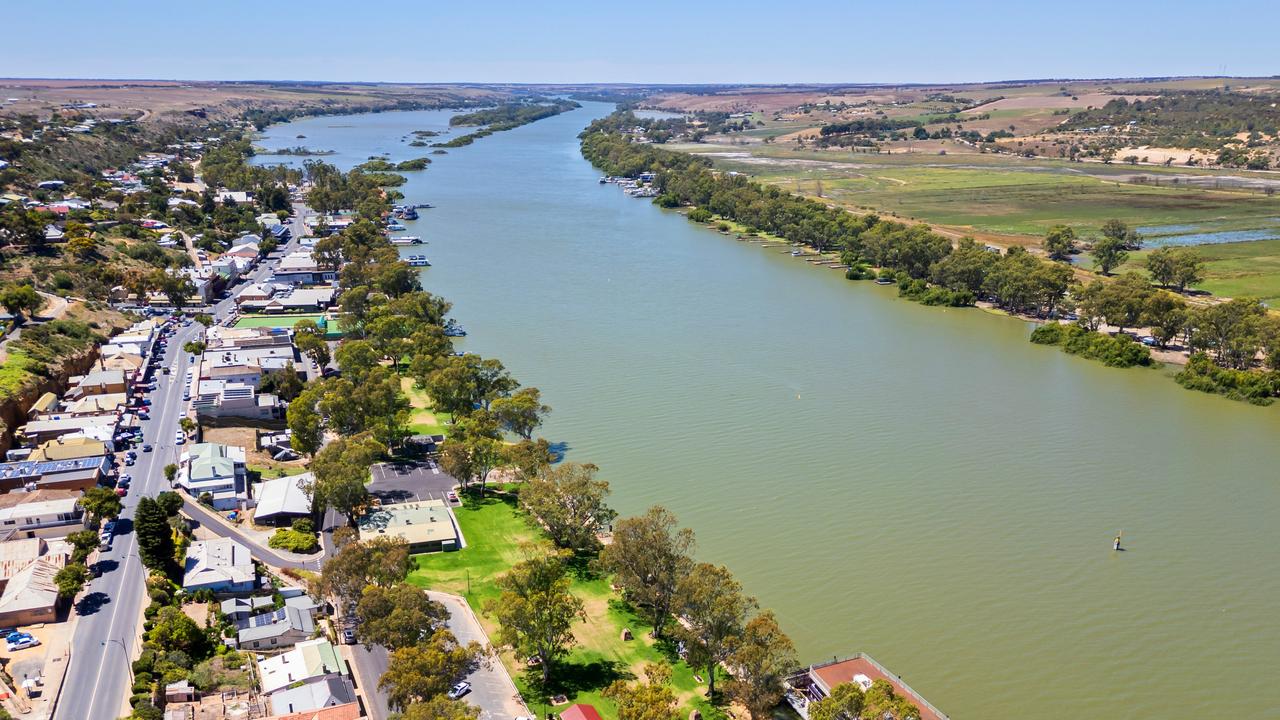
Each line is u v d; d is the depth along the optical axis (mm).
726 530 168875
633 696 112000
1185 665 134625
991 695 127062
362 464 171250
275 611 138375
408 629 123250
